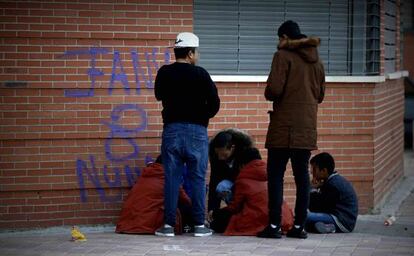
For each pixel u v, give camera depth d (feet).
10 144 30.09
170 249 26.37
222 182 30.45
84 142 30.68
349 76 33.91
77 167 30.60
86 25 30.42
